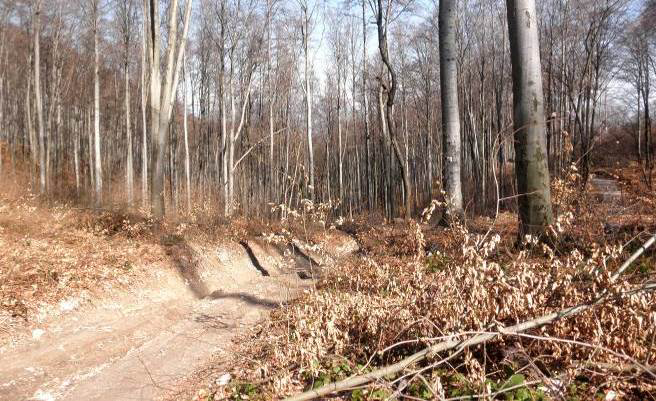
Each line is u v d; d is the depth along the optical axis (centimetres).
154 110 1592
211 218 1673
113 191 2428
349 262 952
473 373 373
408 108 4272
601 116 3244
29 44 2900
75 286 795
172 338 683
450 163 1378
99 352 609
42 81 3472
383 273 647
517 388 362
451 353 428
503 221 1280
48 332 647
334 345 518
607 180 1895
